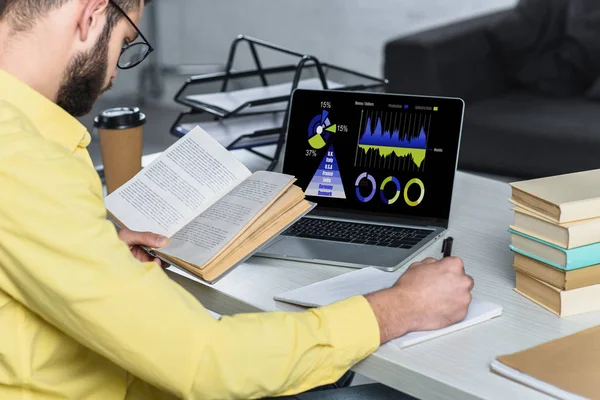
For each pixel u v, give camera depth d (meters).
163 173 1.36
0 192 0.87
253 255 1.35
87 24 0.99
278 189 1.26
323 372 1.00
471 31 3.26
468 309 1.12
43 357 0.97
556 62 3.20
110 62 1.04
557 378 0.95
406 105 1.51
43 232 0.87
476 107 3.13
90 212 0.90
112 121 1.63
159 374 0.90
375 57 4.36
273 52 4.74
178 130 1.96
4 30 0.98
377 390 1.33
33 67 0.99
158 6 5.04
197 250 1.22
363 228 1.45
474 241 1.41
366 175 1.52
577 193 1.13
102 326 0.88
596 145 2.75
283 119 1.94
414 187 1.49
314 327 0.99
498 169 3.01
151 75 5.04
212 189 1.34
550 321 1.11
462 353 1.03
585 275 1.12
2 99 0.96
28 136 0.90
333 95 1.55
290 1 4.58
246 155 1.96
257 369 0.93
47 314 0.91
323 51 4.54
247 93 2.04
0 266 0.91
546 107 3.07
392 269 1.28
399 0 4.18
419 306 1.06
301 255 1.33
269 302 1.18
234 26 4.85
